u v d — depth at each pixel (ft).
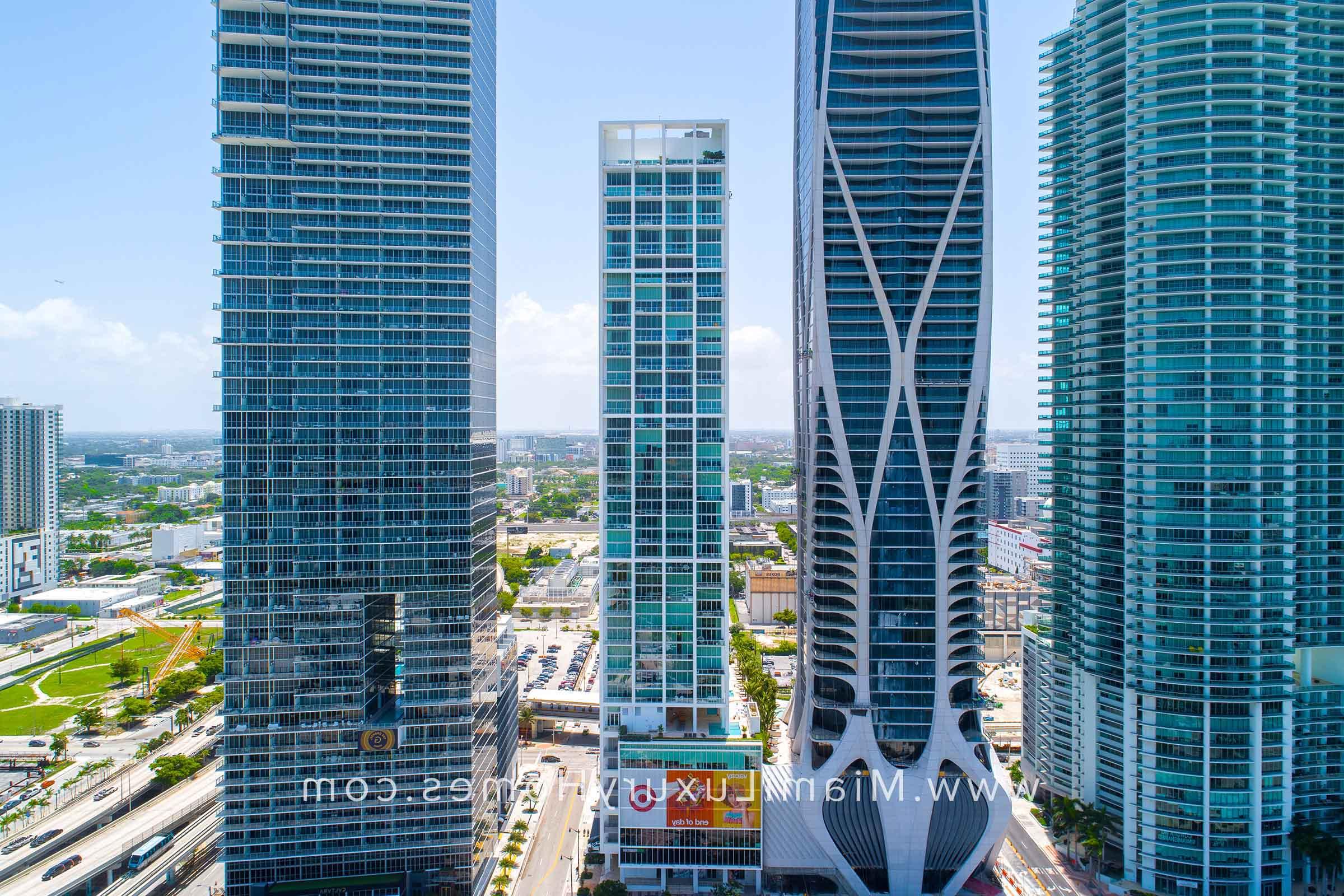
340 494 518.37
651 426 568.82
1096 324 573.33
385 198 534.37
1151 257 541.34
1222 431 522.88
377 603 545.44
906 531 543.80
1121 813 535.60
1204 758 506.89
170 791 628.28
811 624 571.28
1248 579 515.50
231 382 515.50
